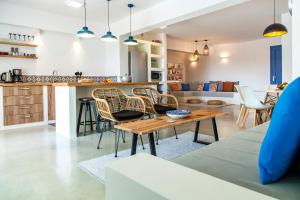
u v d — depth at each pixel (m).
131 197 0.69
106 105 2.97
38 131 4.43
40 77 5.66
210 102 8.48
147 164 0.78
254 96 4.16
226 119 5.33
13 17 4.96
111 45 6.71
